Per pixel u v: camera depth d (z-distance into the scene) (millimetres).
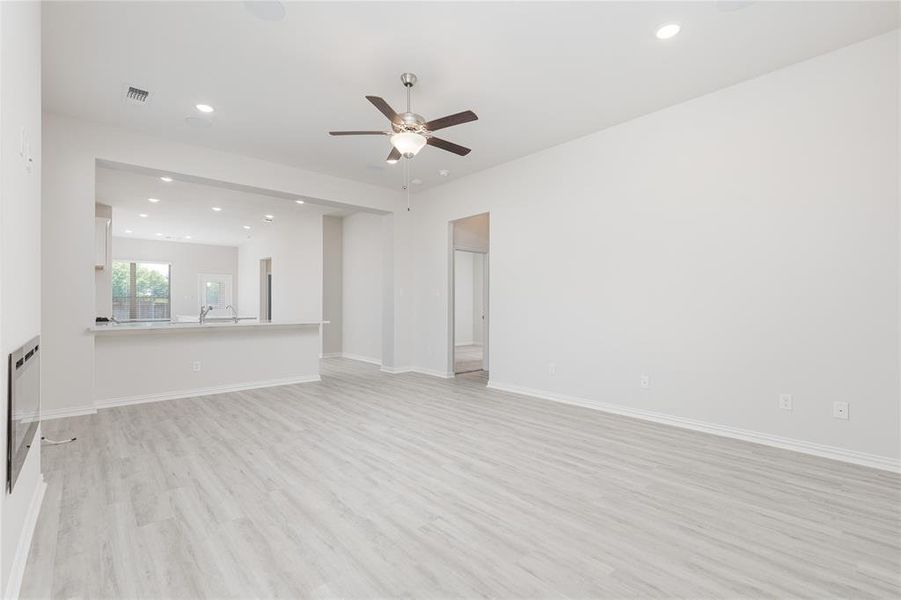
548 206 4883
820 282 3047
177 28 2734
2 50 1359
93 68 3197
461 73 3281
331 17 2633
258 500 2367
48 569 1748
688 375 3727
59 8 2523
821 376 3043
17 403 1637
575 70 3242
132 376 4648
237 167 5012
